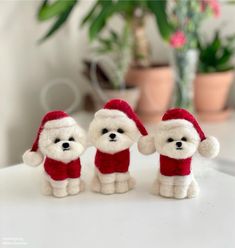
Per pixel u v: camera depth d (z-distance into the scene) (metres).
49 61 0.62
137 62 0.60
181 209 0.31
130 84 0.59
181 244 0.26
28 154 0.33
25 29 0.58
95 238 0.27
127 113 0.33
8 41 0.56
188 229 0.28
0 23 0.54
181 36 0.51
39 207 0.32
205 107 0.62
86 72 0.60
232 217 0.29
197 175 0.37
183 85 0.56
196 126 0.32
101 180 0.34
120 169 0.33
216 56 0.62
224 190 0.34
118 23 0.70
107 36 0.68
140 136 0.34
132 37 0.59
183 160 0.32
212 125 0.58
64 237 0.27
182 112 0.32
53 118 0.32
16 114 0.59
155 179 0.34
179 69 0.55
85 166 0.39
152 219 0.29
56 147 0.32
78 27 0.65
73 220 0.29
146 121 0.58
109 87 0.57
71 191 0.33
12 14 0.56
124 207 0.31
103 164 0.33
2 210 0.31
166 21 0.52
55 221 0.29
